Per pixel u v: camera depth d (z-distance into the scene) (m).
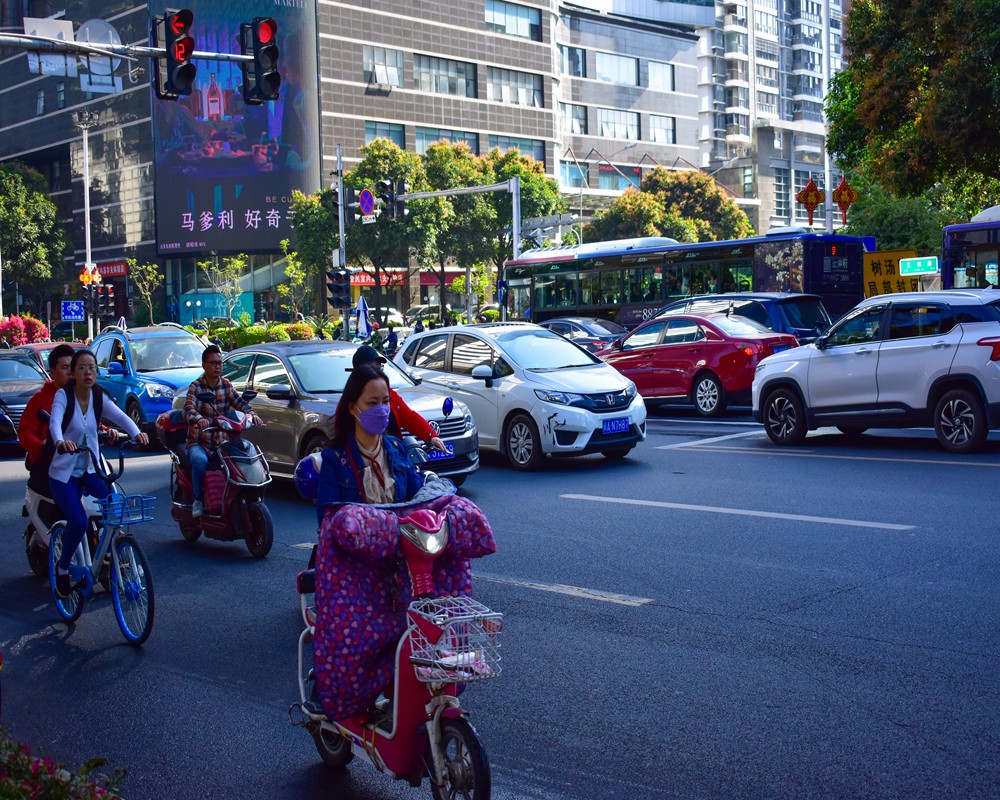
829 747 4.60
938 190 39.28
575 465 13.62
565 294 31.75
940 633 6.05
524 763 4.62
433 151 60.62
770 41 121.38
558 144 82.69
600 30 90.25
